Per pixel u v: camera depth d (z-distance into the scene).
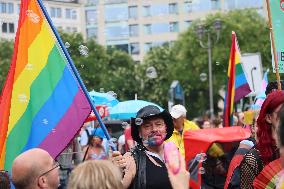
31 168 3.74
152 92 52.25
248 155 4.48
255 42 46.69
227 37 46.53
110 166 3.20
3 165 5.35
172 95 23.70
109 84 47.53
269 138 4.34
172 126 4.84
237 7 63.38
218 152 8.00
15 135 5.38
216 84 47.50
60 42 5.50
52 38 5.52
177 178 3.01
